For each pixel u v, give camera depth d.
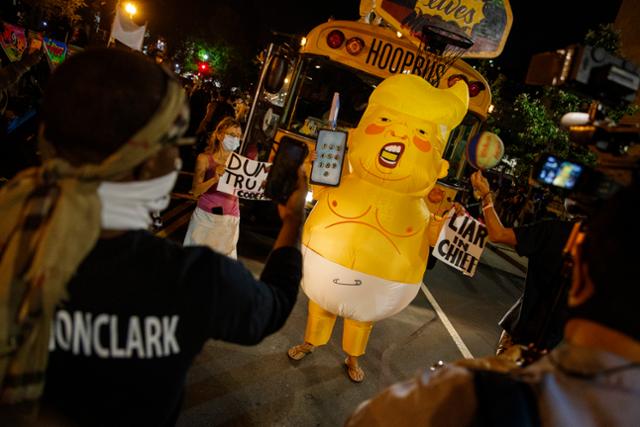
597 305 0.87
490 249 14.12
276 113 6.43
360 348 3.74
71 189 0.94
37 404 0.97
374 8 4.94
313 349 4.20
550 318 1.83
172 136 1.05
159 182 1.10
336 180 3.12
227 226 4.10
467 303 7.39
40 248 0.91
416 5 4.87
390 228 3.25
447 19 4.90
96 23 15.75
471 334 5.95
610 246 0.87
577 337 0.90
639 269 0.83
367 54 5.20
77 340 1.02
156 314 1.06
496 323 6.77
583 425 0.84
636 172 1.34
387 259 3.22
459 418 0.93
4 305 0.92
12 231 0.97
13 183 1.03
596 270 0.88
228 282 1.13
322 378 3.81
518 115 14.12
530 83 1.83
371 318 3.41
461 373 0.98
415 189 3.31
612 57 1.58
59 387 1.05
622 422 0.82
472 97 5.20
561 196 1.71
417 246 3.35
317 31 5.38
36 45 7.53
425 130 3.26
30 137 5.38
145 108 0.99
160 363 1.08
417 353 4.87
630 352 0.84
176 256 1.11
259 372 3.66
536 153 13.15
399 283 3.28
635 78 1.53
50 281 0.93
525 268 12.19
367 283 3.23
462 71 5.10
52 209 0.93
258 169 3.98
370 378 4.04
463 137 5.94
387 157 3.20
